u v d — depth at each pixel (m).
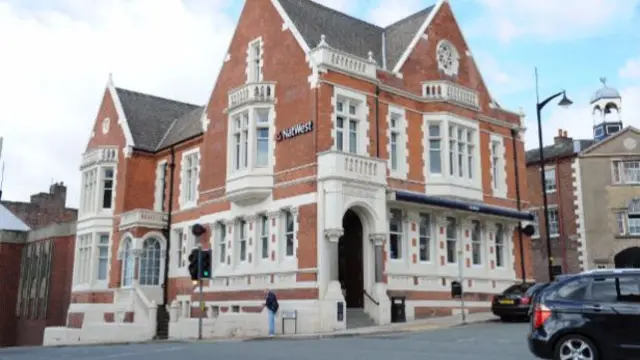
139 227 33.56
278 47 27.39
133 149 36.09
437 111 28.66
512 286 24.48
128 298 32.59
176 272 33.06
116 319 32.84
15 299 45.97
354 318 23.81
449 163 28.36
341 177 23.50
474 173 29.83
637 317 10.31
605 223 40.38
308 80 25.31
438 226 27.89
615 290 10.65
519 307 22.72
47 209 60.25
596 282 10.83
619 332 10.36
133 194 35.88
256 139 27.06
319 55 25.05
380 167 25.16
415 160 27.81
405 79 28.25
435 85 28.91
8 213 54.72
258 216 27.00
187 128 36.16
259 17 28.92
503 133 32.34
